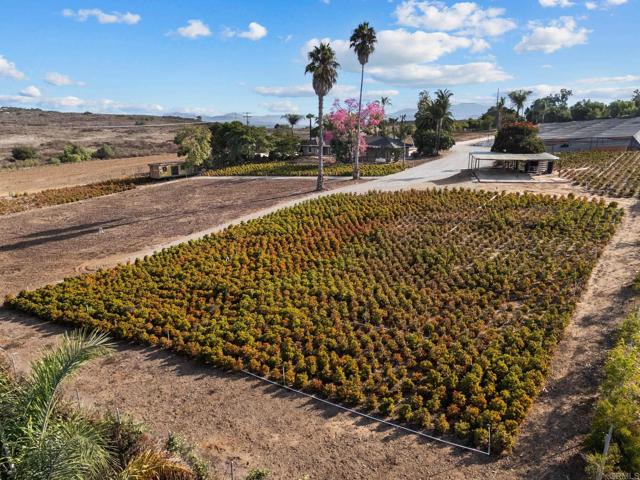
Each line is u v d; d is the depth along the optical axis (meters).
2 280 27.81
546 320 19.45
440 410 15.21
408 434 14.11
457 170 59.38
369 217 37.06
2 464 8.99
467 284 24.16
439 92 81.88
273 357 18.00
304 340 19.83
